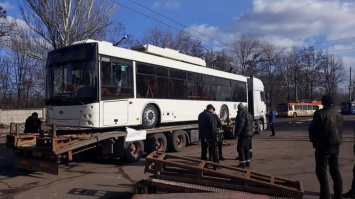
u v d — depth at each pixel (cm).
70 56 1107
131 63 1206
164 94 1379
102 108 1063
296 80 7588
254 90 2322
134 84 1209
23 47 2873
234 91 2033
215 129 1038
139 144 1212
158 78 1349
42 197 735
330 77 8319
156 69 1341
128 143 1160
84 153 1228
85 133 1076
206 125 1038
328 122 635
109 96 1095
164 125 1429
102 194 751
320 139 638
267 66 7012
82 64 1076
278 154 1299
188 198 482
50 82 1139
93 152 1209
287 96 7700
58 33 2662
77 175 971
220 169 989
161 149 1358
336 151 640
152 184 655
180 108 1480
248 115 1017
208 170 664
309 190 748
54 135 919
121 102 1142
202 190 632
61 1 2631
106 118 1077
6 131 2528
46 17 2620
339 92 9838
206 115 1039
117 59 1145
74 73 1091
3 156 1392
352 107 6662
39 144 940
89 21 2769
